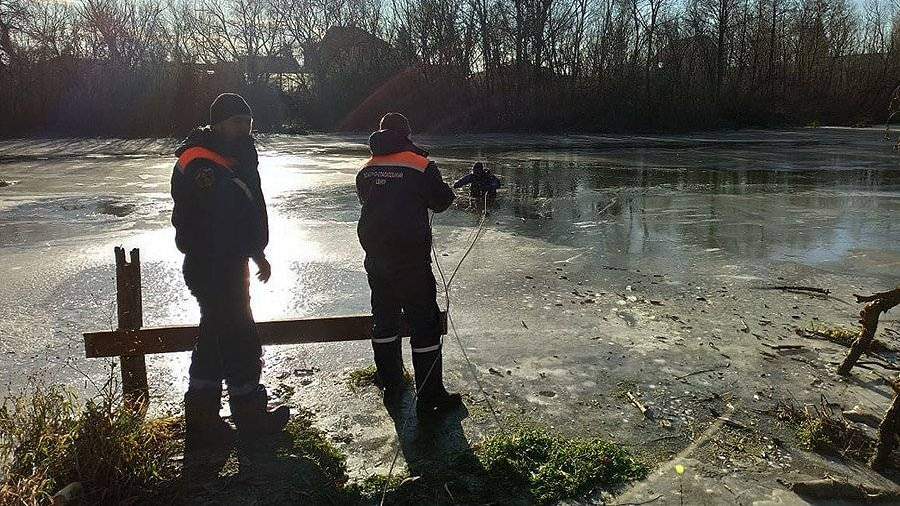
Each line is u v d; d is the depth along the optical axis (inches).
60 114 1461.6
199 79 1515.7
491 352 200.1
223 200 137.7
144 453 127.8
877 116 1920.5
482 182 531.8
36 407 126.1
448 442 147.4
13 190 580.1
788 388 175.9
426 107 1631.4
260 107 1609.3
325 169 757.3
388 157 157.8
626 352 200.5
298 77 1731.1
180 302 249.3
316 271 295.1
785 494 129.2
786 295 263.7
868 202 516.4
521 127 1593.3
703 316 236.2
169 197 538.3
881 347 203.2
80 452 120.0
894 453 142.9
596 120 1596.9
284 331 165.3
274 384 175.6
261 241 145.9
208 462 137.6
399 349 166.2
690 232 394.6
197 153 138.3
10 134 1424.7
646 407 163.8
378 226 155.3
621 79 1631.4
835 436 148.4
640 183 642.8
